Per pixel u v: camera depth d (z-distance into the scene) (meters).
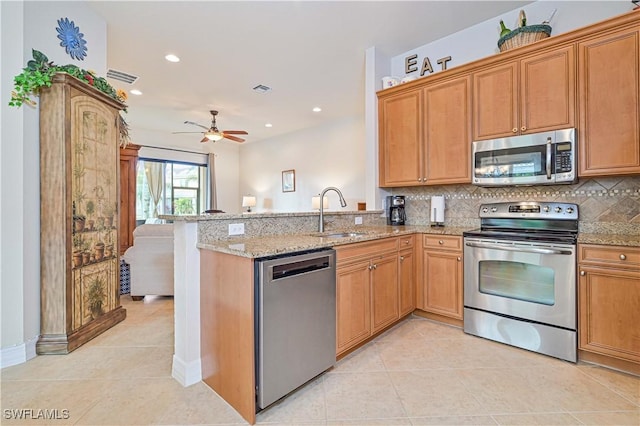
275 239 2.15
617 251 1.98
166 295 3.62
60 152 2.30
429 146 3.09
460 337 2.58
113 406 1.69
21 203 2.17
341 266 2.12
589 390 1.82
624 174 2.16
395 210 3.52
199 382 1.94
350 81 4.37
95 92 2.58
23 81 2.07
